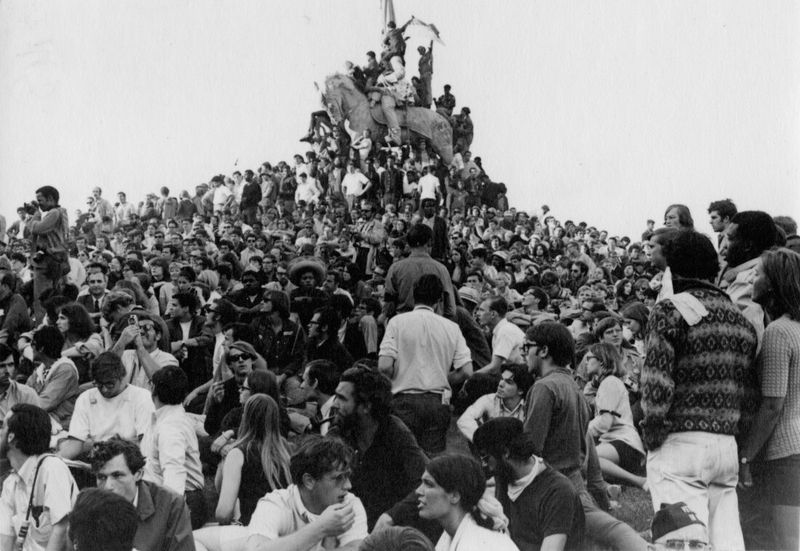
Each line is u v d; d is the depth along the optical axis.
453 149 33.81
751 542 6.23
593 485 7.12
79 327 10.03
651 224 23.44
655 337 5.85
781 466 6.08
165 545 5.61
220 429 8.90
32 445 6.31
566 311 12.82
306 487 5.82
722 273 7.14
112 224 27.36
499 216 30.28
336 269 14.93
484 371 9.38
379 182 30.52
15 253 19.08
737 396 5.86
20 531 6.23
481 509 5.40
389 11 33.56
